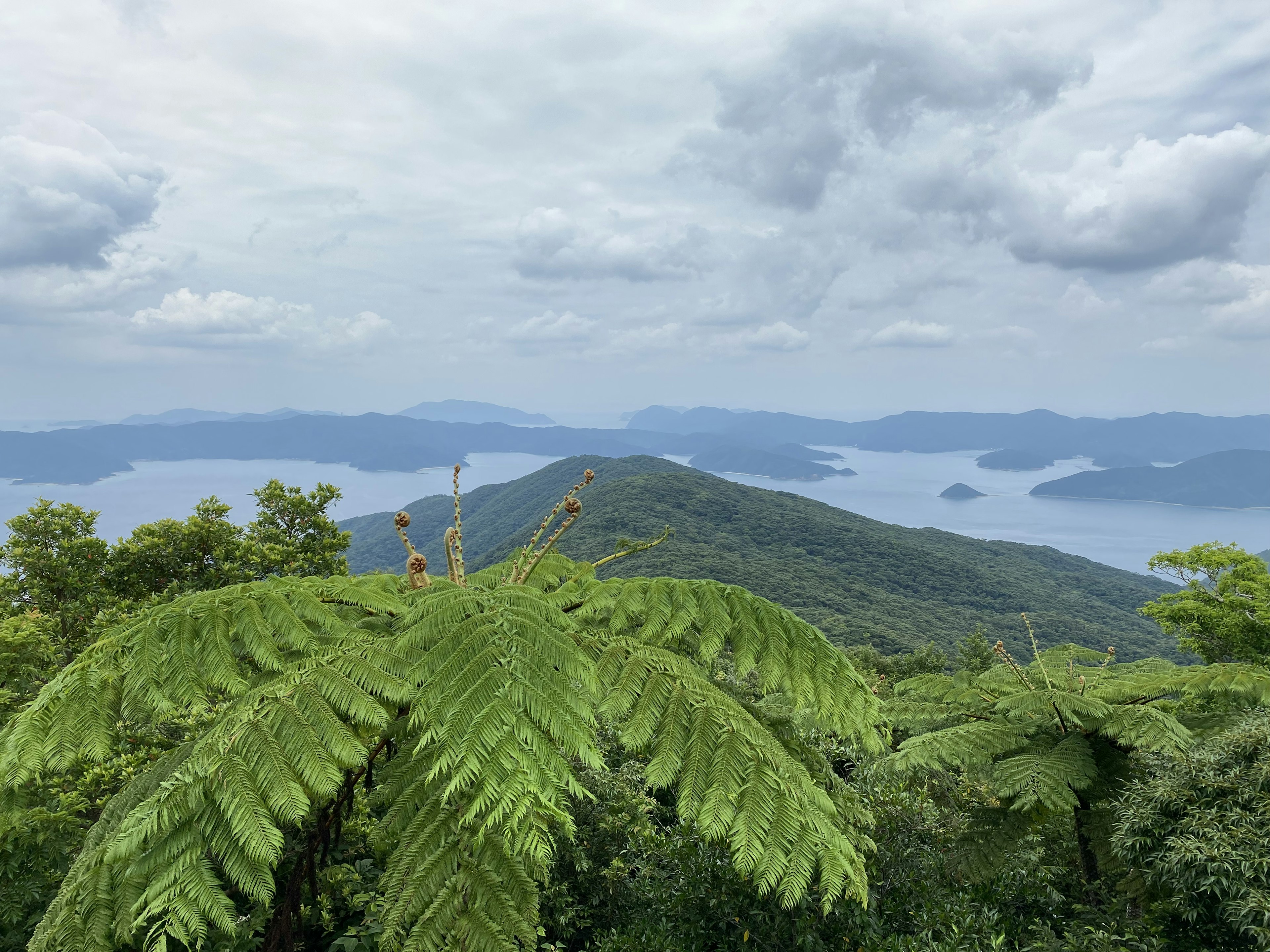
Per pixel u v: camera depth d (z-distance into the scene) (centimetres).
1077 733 739
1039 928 648
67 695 317
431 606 331
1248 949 505
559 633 315
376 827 287
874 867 646
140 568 2098
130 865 256
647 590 393
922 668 3553
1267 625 2509
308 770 261
